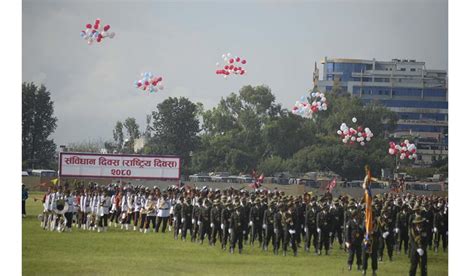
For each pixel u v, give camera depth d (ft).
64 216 166.09
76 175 204.13
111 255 134.00
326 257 137.59
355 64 263.08
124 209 179.11
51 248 140.77
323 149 262.47
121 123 264.52
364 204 138.31
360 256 122.42
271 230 142.10
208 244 151.84
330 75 265.75
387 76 260.83
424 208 155.22
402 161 259.80
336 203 149.69
